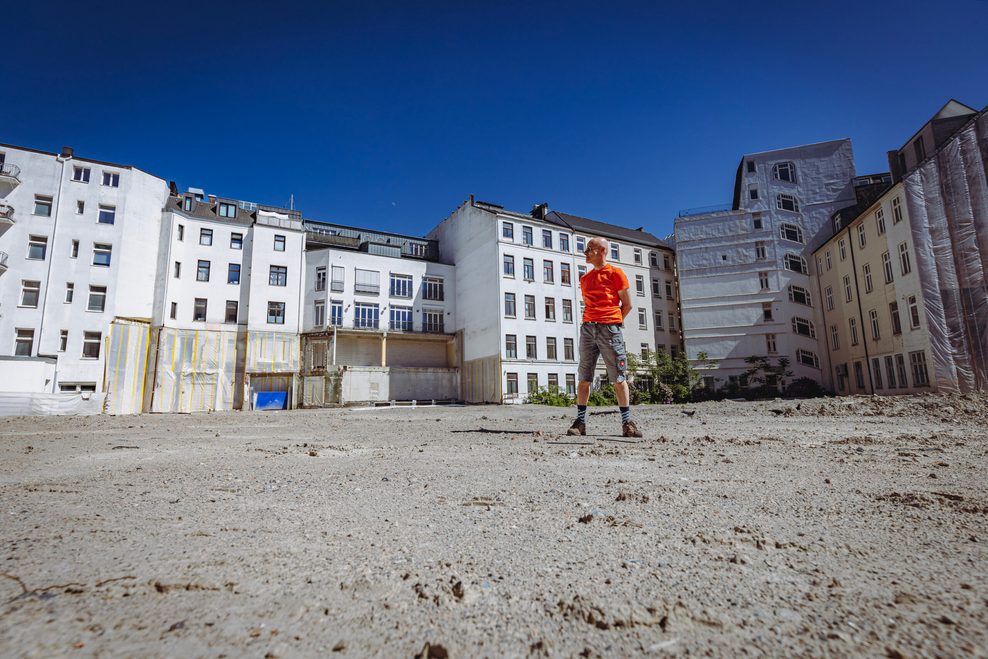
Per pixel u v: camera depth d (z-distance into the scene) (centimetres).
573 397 3441
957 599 123
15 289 2902
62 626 109
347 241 4256
